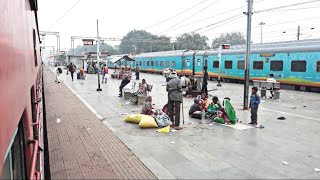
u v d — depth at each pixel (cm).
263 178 477
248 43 1114
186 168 516
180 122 895
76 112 1041
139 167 516
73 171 492
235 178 477
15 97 241
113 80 2705
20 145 323
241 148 635
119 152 595
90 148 617
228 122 880
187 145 654
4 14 202
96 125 828
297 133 767
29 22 477
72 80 2648
